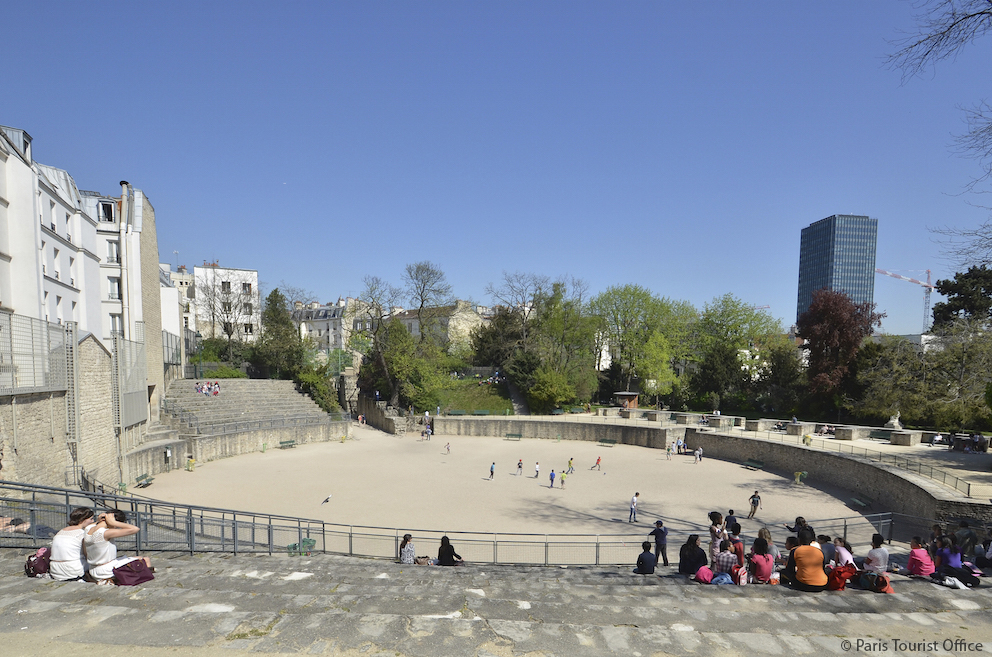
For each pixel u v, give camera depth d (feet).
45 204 91.86
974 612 27.04
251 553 55.62
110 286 127.85
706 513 91.40
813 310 171.63
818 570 31.37
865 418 160.25
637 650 19.97
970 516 69.10
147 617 20.83
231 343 226.99
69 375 72.08
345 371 242.58
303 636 19.62
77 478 72.38
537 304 225.56
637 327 220.43
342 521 84.48
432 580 36.68
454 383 203.82
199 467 126.00
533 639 20.39
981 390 117.39
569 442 172.45
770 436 140.97
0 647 17.97
